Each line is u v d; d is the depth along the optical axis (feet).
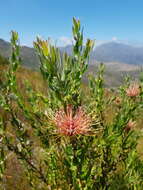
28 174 0.94
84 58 0.75
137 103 0.91
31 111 0.86
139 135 1.05
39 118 0.82
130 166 1.05
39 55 0.72
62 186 0.91
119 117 0.88
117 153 1.02
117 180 1.02
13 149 0.86
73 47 0.75
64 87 0.73
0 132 0.84
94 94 0.99
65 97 0.73
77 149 0.76
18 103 0.83
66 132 0.67
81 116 0.69
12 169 1.58
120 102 0.99
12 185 1.52
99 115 0.94
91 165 0.84
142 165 1.11
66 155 0.77
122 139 1.00
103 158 0.99
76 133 0.68
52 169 0.89
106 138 0.81
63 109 0.73
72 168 0.75
